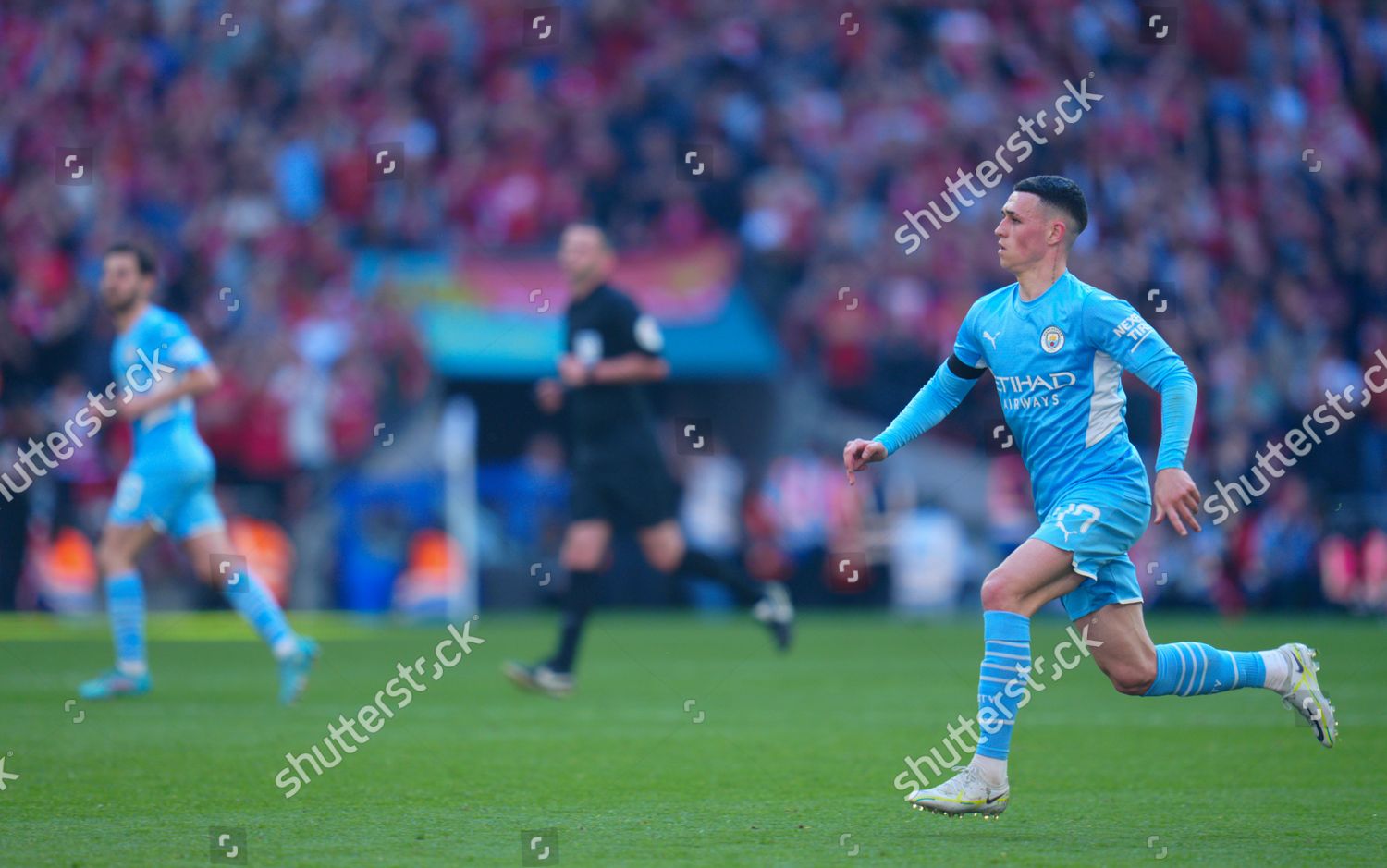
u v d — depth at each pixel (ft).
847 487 167.53
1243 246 198.08
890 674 106.32
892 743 72.74
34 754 67.46
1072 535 50.03
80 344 168.96
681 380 178.09
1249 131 209.56
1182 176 201.67
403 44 201.36
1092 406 51.34
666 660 116.57
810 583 167.02
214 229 182.80
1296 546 163.53
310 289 173.88
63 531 150.71
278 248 176.55
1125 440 51.62
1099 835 49.24
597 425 98.12
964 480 165.78
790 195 191.01
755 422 178.91
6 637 134.00
